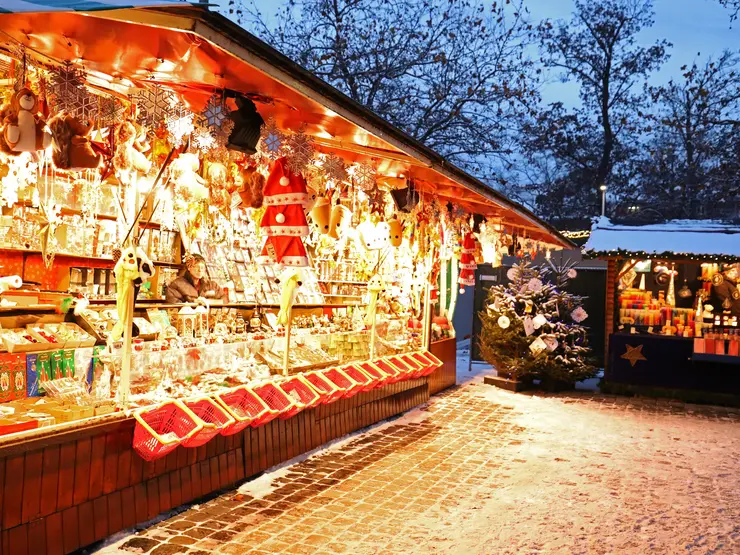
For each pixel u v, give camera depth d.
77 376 5.59
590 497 6.65
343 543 5.16
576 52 27.42
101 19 3.56
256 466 6.76
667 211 27.33
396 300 11.80
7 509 4.17
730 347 13.38
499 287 14.34
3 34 3.94
